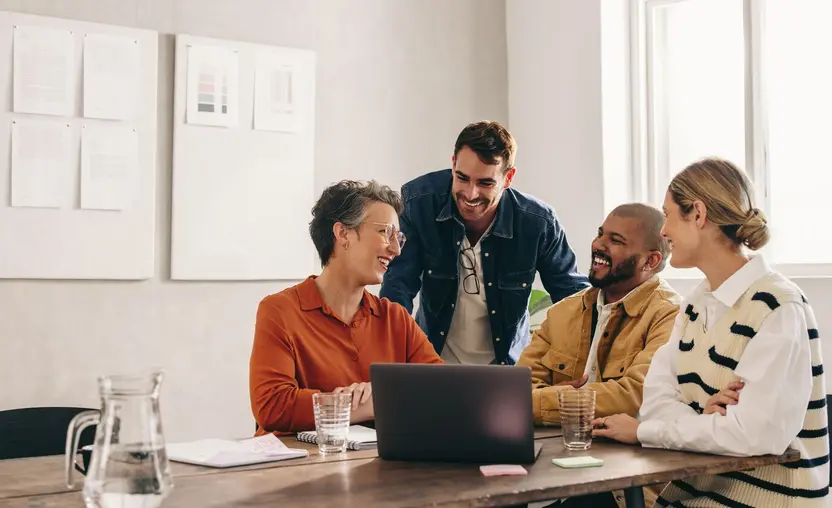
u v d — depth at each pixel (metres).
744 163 4.09
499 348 3.18
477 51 4.59
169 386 3.78
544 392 2.42
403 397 1.91
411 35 4.40
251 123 3.96
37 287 3.55
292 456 1.95
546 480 1.71
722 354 2.09
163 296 3.78
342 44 4.21
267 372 2.34
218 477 1.75
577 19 4.39
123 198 3.68
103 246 3.65
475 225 3.11
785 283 2.07
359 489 1.64
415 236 3.14
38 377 3.54
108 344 3.66
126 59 3.70
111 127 3.67
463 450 1.89
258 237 3.97
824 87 3.88
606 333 2.59
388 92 4.33
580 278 3.30
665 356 2.26
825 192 3.87
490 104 4.63
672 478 1.82
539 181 4.55
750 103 4.04
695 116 4.31
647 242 2.54
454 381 1.89
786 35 3.98
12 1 3.52
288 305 2.45
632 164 4.41
